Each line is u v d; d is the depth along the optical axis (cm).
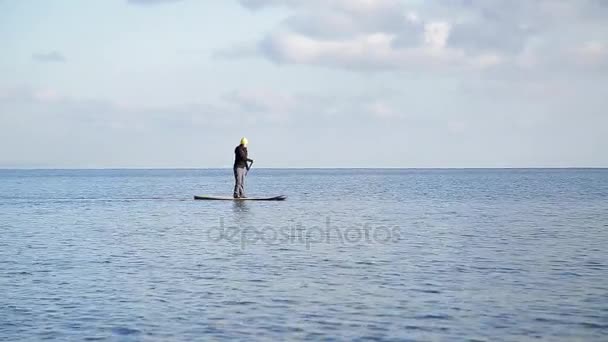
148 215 3925
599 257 2147
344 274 1827
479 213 4134
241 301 1486
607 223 3397
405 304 1455
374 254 2222
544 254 2222
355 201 5491
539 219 3659
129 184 11456
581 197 6159
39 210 4500
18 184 11669
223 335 1220
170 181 13838
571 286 1653
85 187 9769
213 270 1892
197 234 2838
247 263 2020
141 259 2111
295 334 1225
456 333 1230
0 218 3800
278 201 5278
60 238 2719
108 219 3672
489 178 15975
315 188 9038
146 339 1195
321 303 1466
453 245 2466
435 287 1642
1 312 1384
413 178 16538
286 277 1780
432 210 4406
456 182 12144
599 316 1347
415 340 1187
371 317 1346
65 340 1188
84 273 1847
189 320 1323
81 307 1428
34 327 1271
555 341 1179
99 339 1195
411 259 2105
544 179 14500
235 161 5056
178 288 1631
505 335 1216
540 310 1398
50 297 1527
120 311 1393
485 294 1558
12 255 2212
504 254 2219
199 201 5309
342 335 1220
